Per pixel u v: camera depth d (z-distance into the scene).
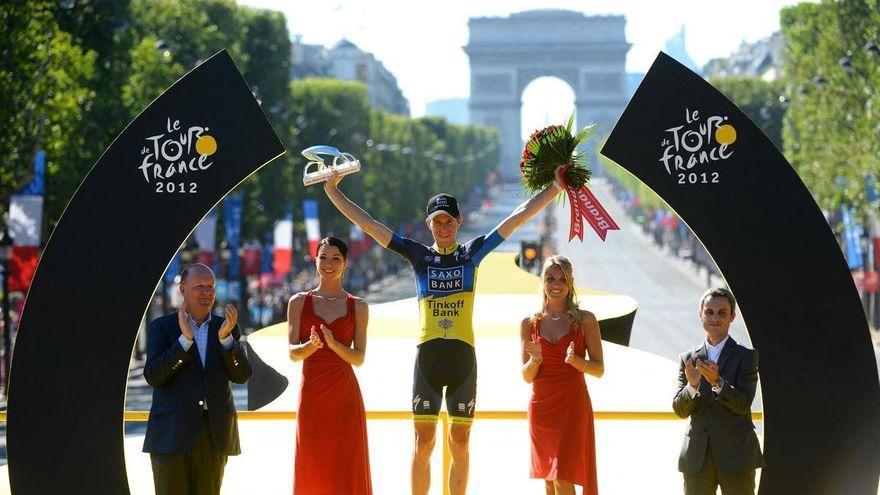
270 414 23.17
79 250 20.38
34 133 84.31
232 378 19.91
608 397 29.81
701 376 19.94
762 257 20.58
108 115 97.19
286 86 162.88
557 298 20.33
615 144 20.69
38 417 20.38
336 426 19.94
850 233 128.50
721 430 19.80
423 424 20.28
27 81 82.25
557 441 20.25
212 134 20.47
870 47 111.94
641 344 118.62
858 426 20.50
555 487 20.47
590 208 20.41
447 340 20.22
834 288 20.52
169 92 20.44
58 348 20.36
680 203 20.62
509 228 20.53
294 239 183.88
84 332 20.36
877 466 20.50
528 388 31.39
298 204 172.25
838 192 130.38
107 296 20.39
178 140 20.45
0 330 98.69
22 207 80.62
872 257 129.12
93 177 20.39
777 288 20.59
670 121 20.59
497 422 29.14
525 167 20.70
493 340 39.50
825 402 20.58
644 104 20.62
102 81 98.69
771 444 20.64
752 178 20.56
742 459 19.73
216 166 20.48
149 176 20.44
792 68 165.50
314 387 19.97
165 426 19.67
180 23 129.12
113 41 100.31
